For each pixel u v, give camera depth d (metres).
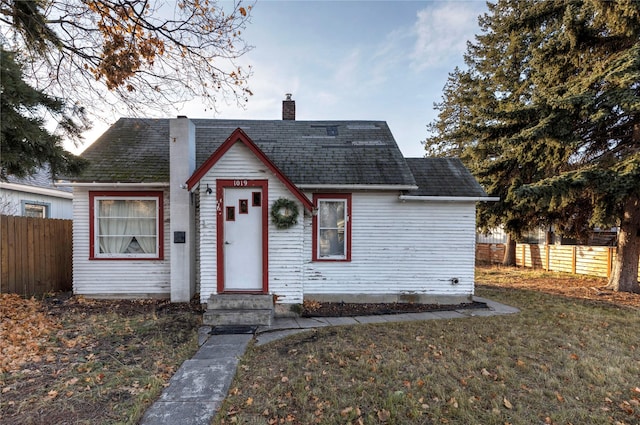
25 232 7.88
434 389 3.72
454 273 8.19
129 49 6.76
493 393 3.64
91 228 7.90
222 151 6.62
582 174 8.23
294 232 6.90
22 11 5.82
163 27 6.86
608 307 7.88
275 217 6.77
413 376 4.03
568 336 5.60
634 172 7.57
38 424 2.96
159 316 6.52
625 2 7.66
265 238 6.85
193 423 2.98
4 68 4.79
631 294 9.41
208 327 5.93
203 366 4.23
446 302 8.16
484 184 11.52
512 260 16.70
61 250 8.88
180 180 7.59
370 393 3.62
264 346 5.08
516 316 6.94
